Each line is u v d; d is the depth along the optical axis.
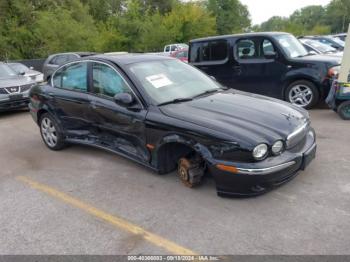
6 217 3.79
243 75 8.27
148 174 4.63
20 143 6.59
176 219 3.54
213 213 3.58
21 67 14.38
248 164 3.47
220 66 8.58
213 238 3.19
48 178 4.78
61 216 3.75
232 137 3.50
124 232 3.39
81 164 5.19
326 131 6.03
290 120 3.91
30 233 3.46
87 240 3.29
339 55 8.12
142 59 4.95
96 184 4.47
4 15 32.12
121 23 37.88
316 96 7.44
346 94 6.46
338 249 2.94
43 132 6.08
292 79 7.64
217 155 3.59
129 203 3.92
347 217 3.37
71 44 27.48
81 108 5.11
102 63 4.87
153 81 4.55
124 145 4.69
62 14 27.73
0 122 8.70
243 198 3.79
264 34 7.93
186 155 4.11
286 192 3.91
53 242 3.29
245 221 3.41
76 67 5.30
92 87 5.01
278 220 3.39
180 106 4.21
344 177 4.20
